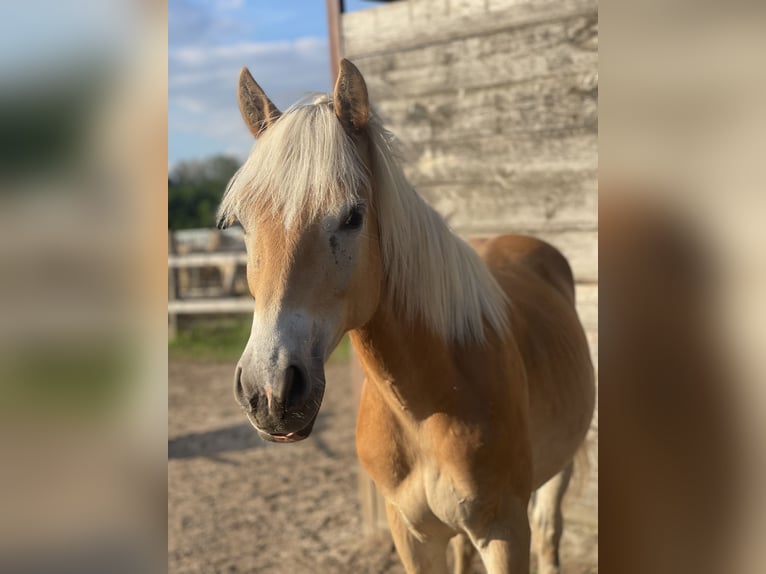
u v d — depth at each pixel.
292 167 1.31
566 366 2.15
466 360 1.64
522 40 2.89
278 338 1.23
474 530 1.66
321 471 4.07
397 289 1.53
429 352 1.57
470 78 3.05
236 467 4.20
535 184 2.96
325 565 2.98
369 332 1.54
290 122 1.37
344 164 1.34
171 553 3.13
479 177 3.11
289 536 3.27
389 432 1.70
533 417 1.96
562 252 2.95
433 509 1.68
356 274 1.37
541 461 2.07
